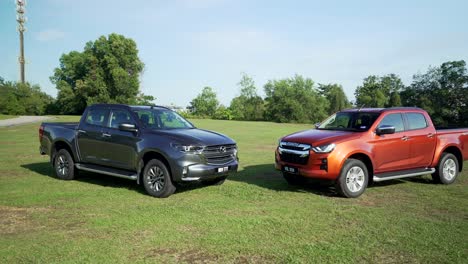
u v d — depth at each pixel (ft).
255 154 50.98
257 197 24.68
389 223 18.95
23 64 313.12
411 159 28.14
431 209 21.97
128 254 14.60
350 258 14.39
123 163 26.94
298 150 25.76
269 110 284.00
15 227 17.99
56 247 15.31
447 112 226.58
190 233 17.10
